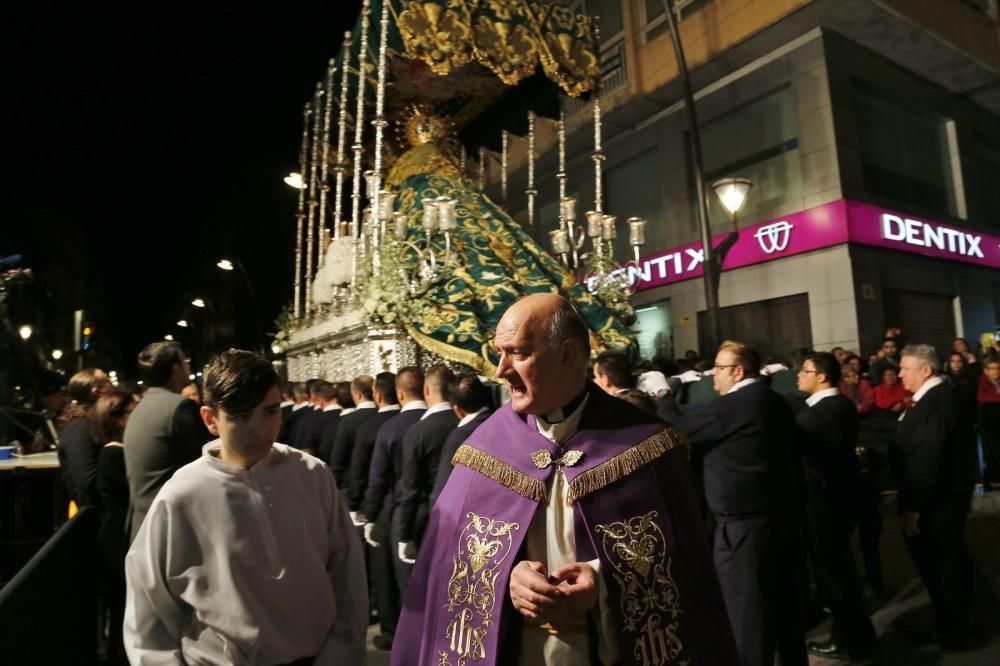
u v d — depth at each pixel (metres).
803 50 13.85
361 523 5.29
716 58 14.71
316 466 2.33
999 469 8.77
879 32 13.80
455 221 7.66
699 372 7.20
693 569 1.77
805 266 13.70
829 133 13.42
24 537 5.11
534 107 10.73
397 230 7.65
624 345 7.53
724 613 1.80
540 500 1.79
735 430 3.68
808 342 13.76
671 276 16.30
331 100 10.07
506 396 6.35
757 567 3.55
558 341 1.84
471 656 1.72
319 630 2.12
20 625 2.23
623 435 1.86
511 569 1.73
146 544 1.99
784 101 14.46
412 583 1.98
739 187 8.92
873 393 8.72
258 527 2.05
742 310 15.12
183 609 2.02
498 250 8.02
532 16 8.81
